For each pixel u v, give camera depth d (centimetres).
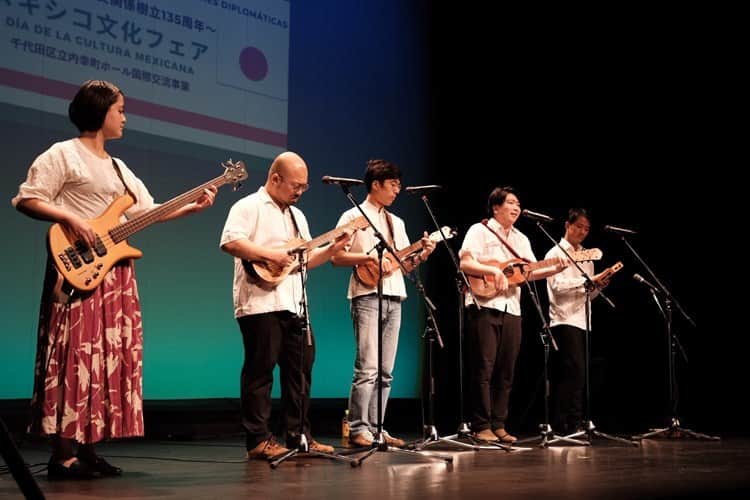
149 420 493
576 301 521
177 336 546
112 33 524
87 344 287
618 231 512
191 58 562
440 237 420
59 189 292
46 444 439
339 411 582
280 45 618
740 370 615
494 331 464
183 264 553
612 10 667
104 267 289
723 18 607
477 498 256
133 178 318
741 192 607
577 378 518
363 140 671
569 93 694
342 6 665
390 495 260
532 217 456
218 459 373
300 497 254
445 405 696
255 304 359
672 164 645
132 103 531
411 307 698
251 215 366
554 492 271
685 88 634
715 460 373
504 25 725
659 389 661
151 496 253
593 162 684
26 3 488
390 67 694
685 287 644
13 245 481
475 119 733
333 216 645
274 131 610
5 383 473
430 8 725
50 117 496
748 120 600
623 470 333
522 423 656
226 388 569
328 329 636
